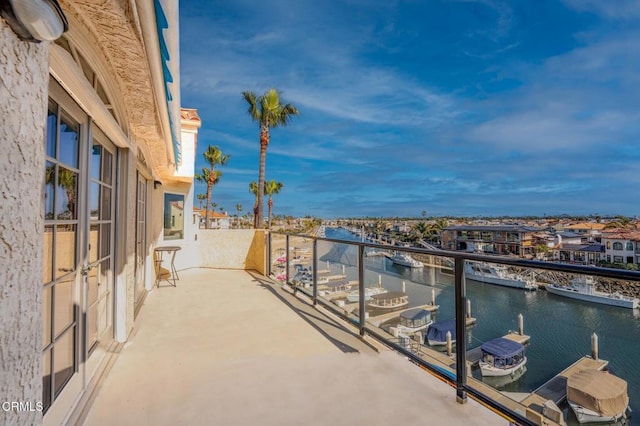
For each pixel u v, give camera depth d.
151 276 5.26
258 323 3.59
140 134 3.35
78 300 1.95
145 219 5.08
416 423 1.83
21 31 0.83
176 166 5.87
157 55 1.92
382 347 2.91
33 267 0.91
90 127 2.06
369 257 3.13
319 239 4.21
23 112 0.86
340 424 1.82
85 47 1.72
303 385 2.25
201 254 7.50
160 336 3.18
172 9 1.50
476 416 1.90
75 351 1.92
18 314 0.84
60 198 1.71
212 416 1.88
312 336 3.19
